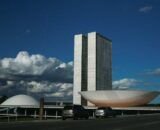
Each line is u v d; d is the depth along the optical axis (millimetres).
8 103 137625
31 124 33719
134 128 29297
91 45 165000
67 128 27922
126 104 130625
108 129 27547
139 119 48344
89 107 126562
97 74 163000
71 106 52438
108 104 132125
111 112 62750
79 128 28141
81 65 162375
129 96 128375
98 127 29797
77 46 165500
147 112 128250
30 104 136500
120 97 129000
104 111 60781
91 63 163500
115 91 129250
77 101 159375
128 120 44750
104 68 169500
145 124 35469
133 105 132000
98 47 165750
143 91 128500
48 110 130250
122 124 35000
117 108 129750
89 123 36094
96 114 61375
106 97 131000
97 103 134750
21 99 139000
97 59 164000
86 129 27125
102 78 166750
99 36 167250
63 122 38281
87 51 166125
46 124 33781
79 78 161750
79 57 163625
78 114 52094
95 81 160875
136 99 129125
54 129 26609
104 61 170000
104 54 170625
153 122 39688
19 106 131000
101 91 131625
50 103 147250
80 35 165250
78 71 162875
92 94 134000
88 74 163875
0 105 135750
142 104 133000
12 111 104938
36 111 131125
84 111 53781
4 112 106125
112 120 44625
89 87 162125
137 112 126938
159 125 33844
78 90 160625
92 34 165375
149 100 132875
